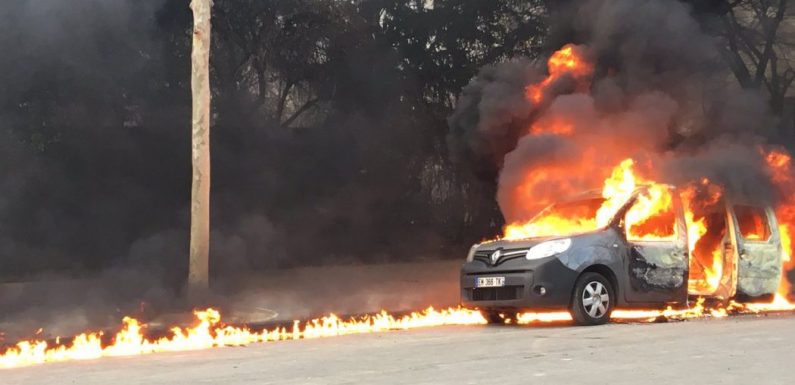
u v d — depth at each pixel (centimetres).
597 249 1097
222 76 2347
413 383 717
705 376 716
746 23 2578
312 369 811
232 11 2280
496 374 748
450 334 1078
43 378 815
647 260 1130
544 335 1015
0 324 1295
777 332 988
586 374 736
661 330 1030
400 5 2548
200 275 1320
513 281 1090
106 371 845
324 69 2416
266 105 2442
